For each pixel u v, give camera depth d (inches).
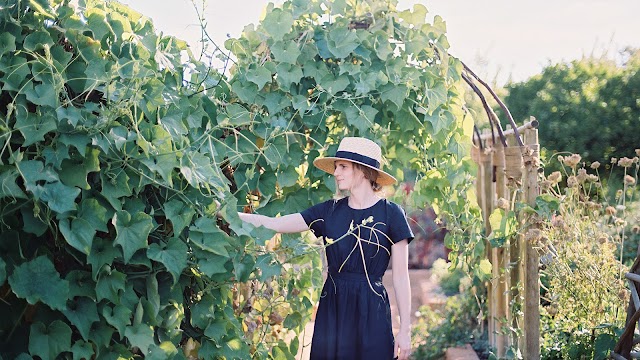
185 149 106.6
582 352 161.5
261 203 127.6
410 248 389.7
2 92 92.7
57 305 89.7
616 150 368.2
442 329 218.1
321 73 137.4
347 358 121.4
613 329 154.9
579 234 171.3
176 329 108.5
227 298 120.9
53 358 91.9
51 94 91.6
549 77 392.5
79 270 97.0
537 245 159.5
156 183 100.3
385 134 147.5
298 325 143.5
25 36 94.6
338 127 142.6
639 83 368.5
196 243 103.5
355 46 138.3
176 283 104.9
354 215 126.3
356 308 122.2
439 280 291.1
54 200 89.3
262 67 131.8
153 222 102.0
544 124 377.1
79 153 94.7
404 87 139.5
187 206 104.7
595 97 371.6
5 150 91.0
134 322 98.7
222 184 109.7
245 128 131.5
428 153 149.9
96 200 94.8
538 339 159.0
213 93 125.3
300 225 128.7
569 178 168.6
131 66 103.0
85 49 99.7
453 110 151.9
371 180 128.3
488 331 204.7
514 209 165.0
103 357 98.7
